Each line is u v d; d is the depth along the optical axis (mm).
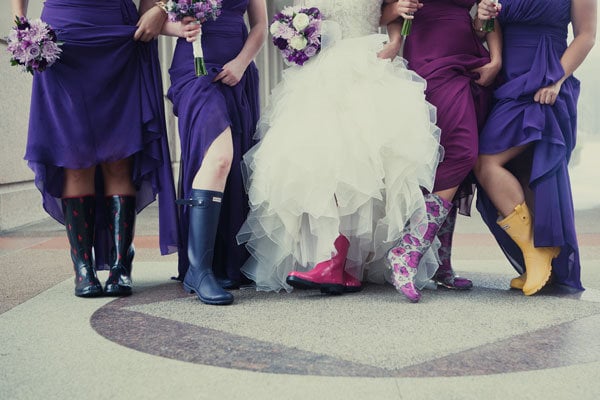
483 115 3176
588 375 1896
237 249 3203
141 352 2121
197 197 2898
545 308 2713
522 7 3043
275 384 1822
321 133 2848
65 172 3006
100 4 2982
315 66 3057
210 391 1775
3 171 5512
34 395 1761
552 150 3006
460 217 6594
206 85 2998
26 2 3057
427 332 2342
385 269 3287
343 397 1729
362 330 2369
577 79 3248
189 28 2904
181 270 3340
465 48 3109
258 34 3201
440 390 1776
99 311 2676
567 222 3025
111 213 3084
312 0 3193
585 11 3066
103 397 1742
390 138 2797
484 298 2926
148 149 3070
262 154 2971
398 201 2865
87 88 2928
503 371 1931
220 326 2434
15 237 5094
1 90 5488
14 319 2553
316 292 3098
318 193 2814
